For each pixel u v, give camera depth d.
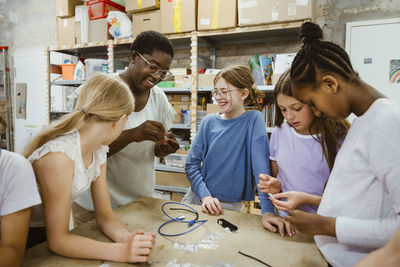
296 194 0.94
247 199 1.37
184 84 2.81
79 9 3.33
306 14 2.31
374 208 0.63
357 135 0.64
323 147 1.04
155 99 1.46
